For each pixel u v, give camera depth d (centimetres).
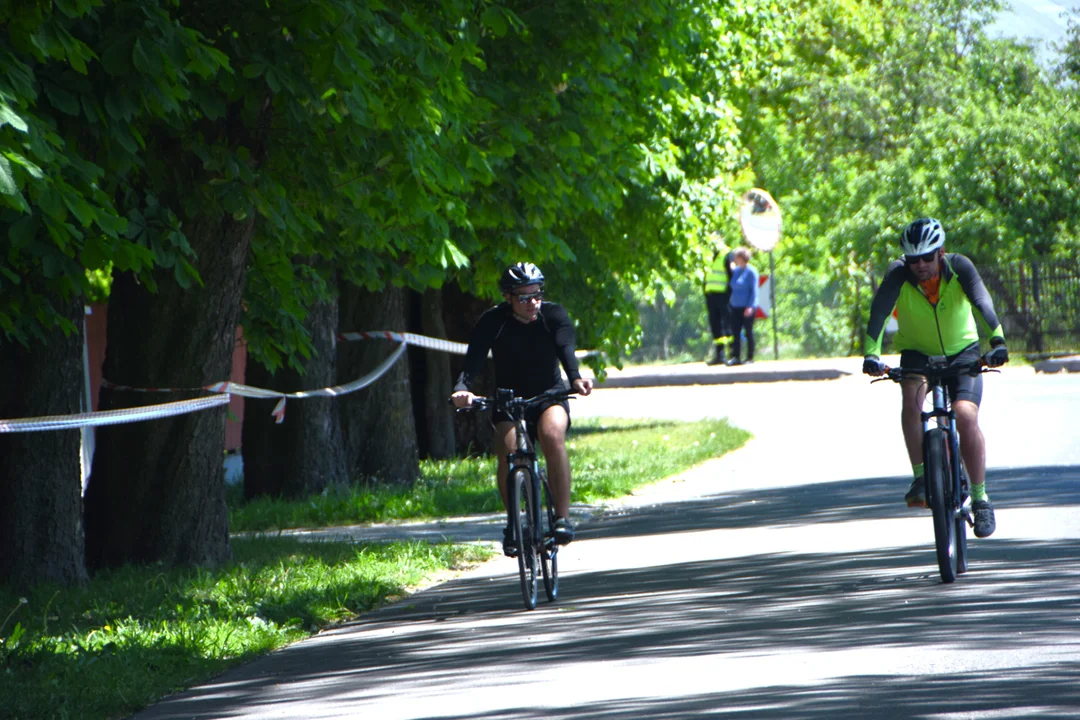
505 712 1888
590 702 1900
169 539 3591
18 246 2562
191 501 3616
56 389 3275
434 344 5700
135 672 2367
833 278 14462
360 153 3394
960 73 14125
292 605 2936
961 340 2927
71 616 2905
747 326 11925
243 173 3195
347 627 2862
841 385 10081
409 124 3228
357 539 4181
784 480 5172
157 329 3556
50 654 2472
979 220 11675
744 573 3061
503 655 2331
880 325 2914
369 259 4172
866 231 12206
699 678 2002
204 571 3403
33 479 3284
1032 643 2072
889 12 14425
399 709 1977
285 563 3556
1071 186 11819
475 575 3491
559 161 4334
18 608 2942
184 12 2959
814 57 14438
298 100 3083
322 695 2152
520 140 4050
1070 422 6538
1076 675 1852
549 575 2936
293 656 2556
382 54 3044
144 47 2602
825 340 16062
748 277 11906
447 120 3406
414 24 3155
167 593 3116
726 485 5172
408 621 2847
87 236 2694
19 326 3031
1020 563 2877
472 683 2112
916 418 2892
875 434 6725
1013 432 6241
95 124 2750
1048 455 5297
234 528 4653
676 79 5012
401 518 4756
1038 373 9981
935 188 12012
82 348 3350
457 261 3647
